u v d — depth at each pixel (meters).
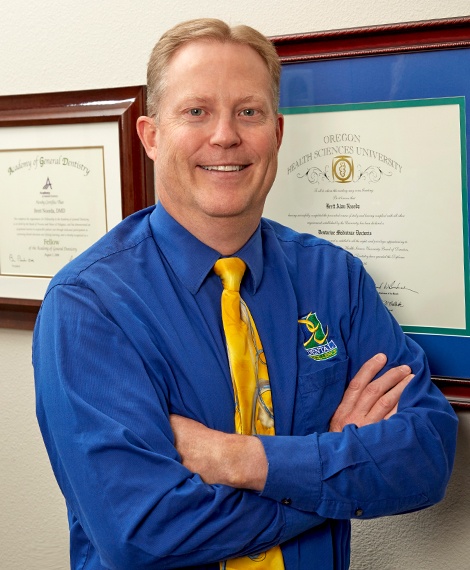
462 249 1.44
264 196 1.26
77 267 1.21
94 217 1.74
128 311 1.17
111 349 1.13
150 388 1.13
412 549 1.58
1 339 1.90
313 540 1.22
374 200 1.50
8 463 1.93
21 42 1.79
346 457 1.14
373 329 1.34
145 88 1.65
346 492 1.14
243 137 1.20
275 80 1.26
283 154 1.56
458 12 1.40
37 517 1.92
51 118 1.73
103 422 1.08
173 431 1.14
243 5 1.57
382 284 1.51
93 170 1.72
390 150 1.47
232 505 1.09
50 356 1.15
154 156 1.29
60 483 1.22
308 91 1.52
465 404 1.46
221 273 1.25
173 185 1.21
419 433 1.20
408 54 1.43
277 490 1.11
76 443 1.09
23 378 1.88
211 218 1.21
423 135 1.44
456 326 1.46
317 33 1.49
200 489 1.07
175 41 1.21
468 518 1.52
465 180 1.42
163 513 1.05
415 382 1.28
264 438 1.14
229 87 1.18
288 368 1.26
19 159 1.81
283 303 1.30
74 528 1.25
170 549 1.05
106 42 1.70
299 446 1.14
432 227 1.46
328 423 1.29
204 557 1.08
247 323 1.24
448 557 1.55
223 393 1.19
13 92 1.82
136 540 1.05
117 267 1.22
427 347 1.49
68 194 1.76
